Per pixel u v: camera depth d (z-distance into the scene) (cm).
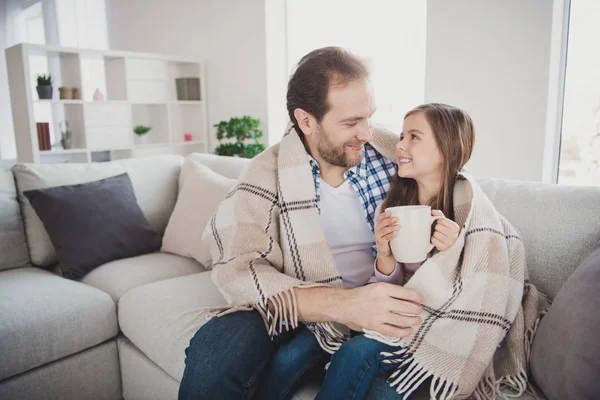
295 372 91
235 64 355
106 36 498
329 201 114
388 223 88
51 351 135
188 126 400
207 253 172
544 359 82
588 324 74
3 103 573
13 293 143
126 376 149
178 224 186
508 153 198
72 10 511
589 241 101
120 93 353
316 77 102
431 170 102
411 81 259
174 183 217
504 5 190
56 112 521
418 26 251
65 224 170
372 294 86
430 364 82
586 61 185
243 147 312
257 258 103
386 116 275
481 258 88
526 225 112
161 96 368
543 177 189
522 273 92
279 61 338
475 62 203
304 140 117
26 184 181
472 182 96
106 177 197
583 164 193
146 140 398
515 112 193
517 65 190
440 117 99
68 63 336
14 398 129
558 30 180
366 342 83
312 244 104
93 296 147
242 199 109
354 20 288
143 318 136
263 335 93
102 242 174
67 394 140
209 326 94
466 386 80
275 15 330
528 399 84
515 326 91
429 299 89
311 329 100
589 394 70
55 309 138
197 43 387
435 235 89
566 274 103
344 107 100
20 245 179
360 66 102
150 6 429
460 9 205
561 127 188
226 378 85
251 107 349
